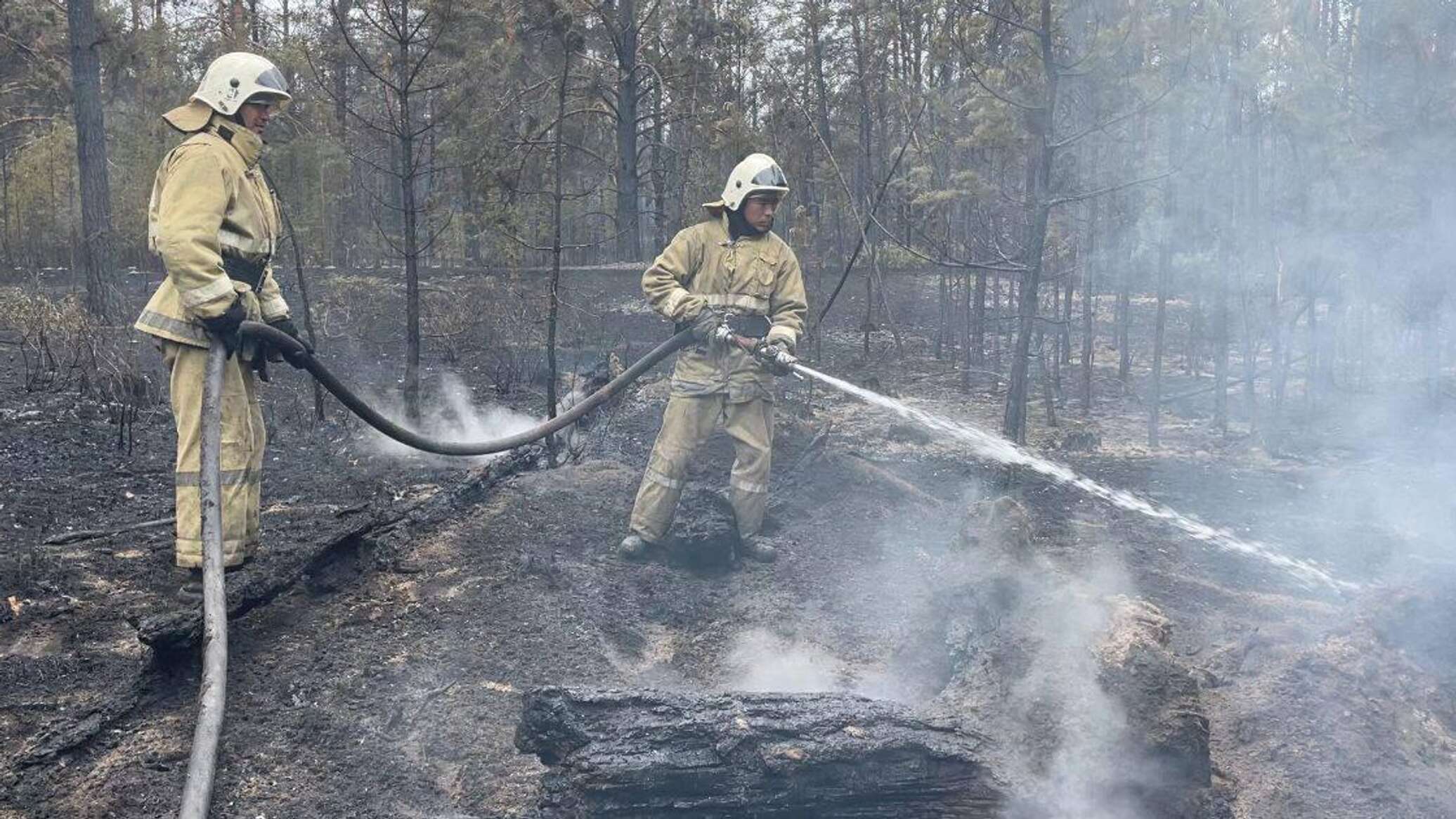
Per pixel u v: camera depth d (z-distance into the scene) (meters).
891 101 13.68
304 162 18.42
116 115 21.64
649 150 26.81
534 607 5.11
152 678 4.32
